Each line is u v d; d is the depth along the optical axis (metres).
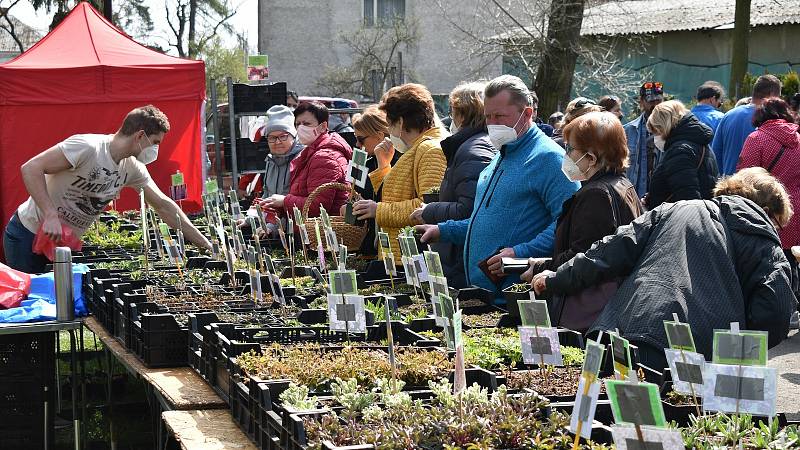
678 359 2.61
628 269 3.71
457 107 5.14
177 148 10.62
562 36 18.25
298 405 2.71
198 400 3.33
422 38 30.05
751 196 3.80
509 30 21.34
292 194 6.66
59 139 10.12
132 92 10.31
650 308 3.47
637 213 4.05
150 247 7.13
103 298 4.95
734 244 3.57
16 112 9.91
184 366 3.96
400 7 30.27
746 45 17.17
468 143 5.01
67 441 5.98
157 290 5.04
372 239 6.23
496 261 4.40
